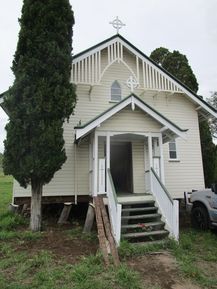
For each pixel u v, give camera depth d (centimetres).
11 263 629
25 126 869
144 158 1211
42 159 871
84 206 1226
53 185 1149
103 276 561
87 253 704
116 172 1392
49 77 924
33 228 898
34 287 509
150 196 973
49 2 970
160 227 861
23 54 944
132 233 802
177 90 1355
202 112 1459
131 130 985
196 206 1016
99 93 1291
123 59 1363
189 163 1363
